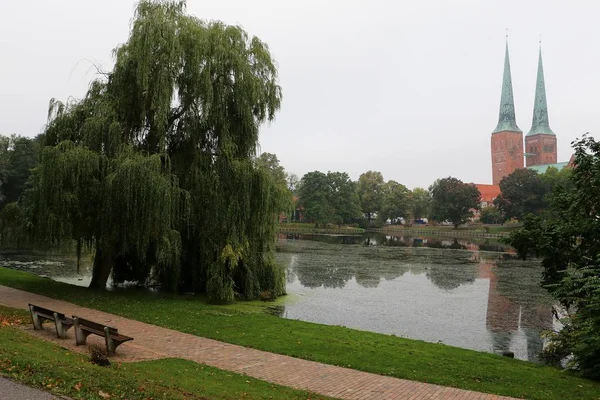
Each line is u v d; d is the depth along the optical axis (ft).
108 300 65.16
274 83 83.05
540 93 595.06
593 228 53.57
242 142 79.77
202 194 74.28
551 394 34.73
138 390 25.39
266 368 37.19
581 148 56.75
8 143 242.99
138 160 64.95
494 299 96.48
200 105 74.43
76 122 71.00
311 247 236.63
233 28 79.61
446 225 504.02
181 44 72.59
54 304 59.88
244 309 72.13
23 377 25.55
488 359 45.88
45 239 66.03
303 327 54.85
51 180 62.59
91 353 33.42
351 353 43.19
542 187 341.62
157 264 79.66
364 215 496.23
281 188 84.94
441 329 70.69
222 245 75.82
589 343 41.86
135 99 73.00
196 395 26.61
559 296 51.70
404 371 38.34
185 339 45.44
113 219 65.87
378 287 110.22
